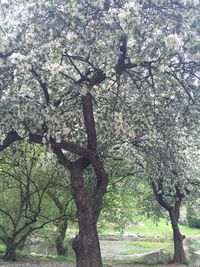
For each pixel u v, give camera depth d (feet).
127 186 86.22
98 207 40.52
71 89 38.70
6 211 71.41
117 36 33.76
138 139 44.65
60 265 63.05
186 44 36.58
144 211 93.61
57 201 74.84
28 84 36.32
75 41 35.35
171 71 40.01
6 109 38.17
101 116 43.42
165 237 155.74
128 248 122.01
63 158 41.29
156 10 37.22
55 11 36.70
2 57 36.78
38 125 38.19
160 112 44.27
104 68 37.76
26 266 59.52
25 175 66.69
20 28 37.14
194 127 46.85
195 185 77.46
